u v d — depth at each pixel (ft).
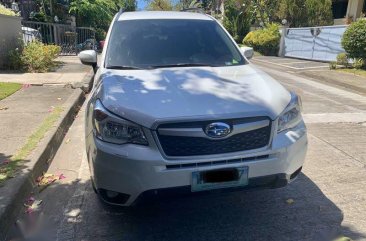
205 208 11.51
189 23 14.94
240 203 11.80
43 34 61.16
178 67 12.64
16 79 31.35
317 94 30.71
